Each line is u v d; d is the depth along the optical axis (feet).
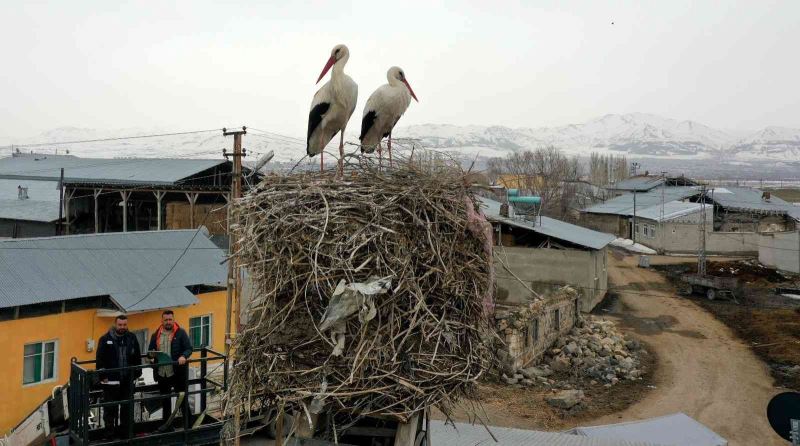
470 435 36.37
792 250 115.96
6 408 44.75
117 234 58.90
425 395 15.14
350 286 14.46
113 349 23.56
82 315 49.47
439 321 15.26
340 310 14.37
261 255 15.79
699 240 126.93
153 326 53.01
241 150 44.29
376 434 18.01
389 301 14.92
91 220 105.81
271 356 15.24
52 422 31.99
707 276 105.19
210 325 57.88
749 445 53.01
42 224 98.84
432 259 15.55
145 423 24.14
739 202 159.63
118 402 21.12
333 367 14.93
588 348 75.31
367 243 15.14
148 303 51.08
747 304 98.02
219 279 57.88
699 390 65.21
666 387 65.92
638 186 192.03
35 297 46.55
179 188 93.04
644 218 147.54
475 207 17.78
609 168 289.53
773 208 155.94
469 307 16.57
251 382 15.64
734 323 89.35
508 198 95.96
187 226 96.43
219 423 23.20
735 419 58.18
